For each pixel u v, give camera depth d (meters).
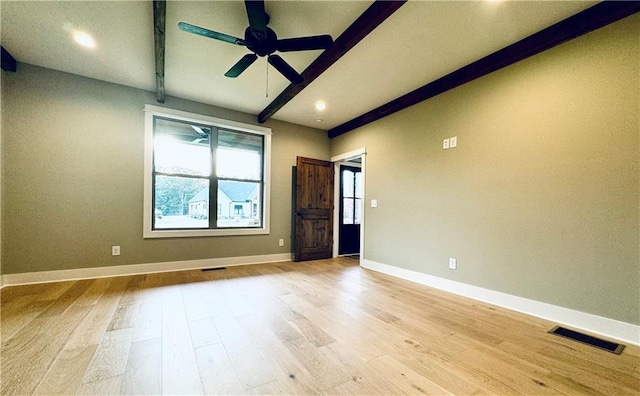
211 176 4.18
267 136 4.62
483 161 2.76
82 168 3.26
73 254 3.21
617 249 1.94
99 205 3.35
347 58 2.75
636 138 1.88
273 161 4.69
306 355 1.64
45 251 3.08
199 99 3.92
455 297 2.82
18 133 2.96
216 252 4.14
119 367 1.49
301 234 4.75
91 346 1.71
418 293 2.94
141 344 1.74
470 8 2.04
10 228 2.93
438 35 2.37
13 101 2.94
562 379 1.44
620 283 1.92
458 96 3.01
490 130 2.70
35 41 2.60
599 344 1.82
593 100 2.06
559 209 2.22
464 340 1.86
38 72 3.06
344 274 3.81
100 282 3.15
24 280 2.99
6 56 2.79
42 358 1.56
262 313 2.30
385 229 3.95
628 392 1.34
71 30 2.43
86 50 2.75
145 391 1.30
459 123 2.99
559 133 2.23
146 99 3.65
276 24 2.30
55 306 2.38
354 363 1.56
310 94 3.63
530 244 2.38
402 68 2.94
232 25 2.34
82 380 1.37
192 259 3.95
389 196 3.91
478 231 2.78
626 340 1.87
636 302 1.85
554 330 2.03
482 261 2.74
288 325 2.07
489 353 1.69
